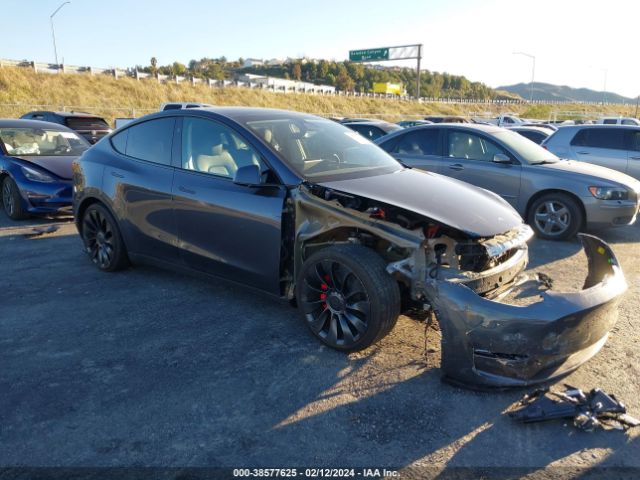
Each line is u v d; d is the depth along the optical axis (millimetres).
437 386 3043
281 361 3322
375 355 3404
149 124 4645
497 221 3357
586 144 9617
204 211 4000
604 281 3125
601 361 3352
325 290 3445
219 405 2840
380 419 2727
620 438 2574
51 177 7301
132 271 5109
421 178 4016
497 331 2777
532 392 2967
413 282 3137
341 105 53719
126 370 3205
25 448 2477
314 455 2449
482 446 2516
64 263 5402
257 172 3547
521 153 7105
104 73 38375
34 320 3939
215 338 3648
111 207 4762
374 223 3221
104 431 2611
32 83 32219
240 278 3941
